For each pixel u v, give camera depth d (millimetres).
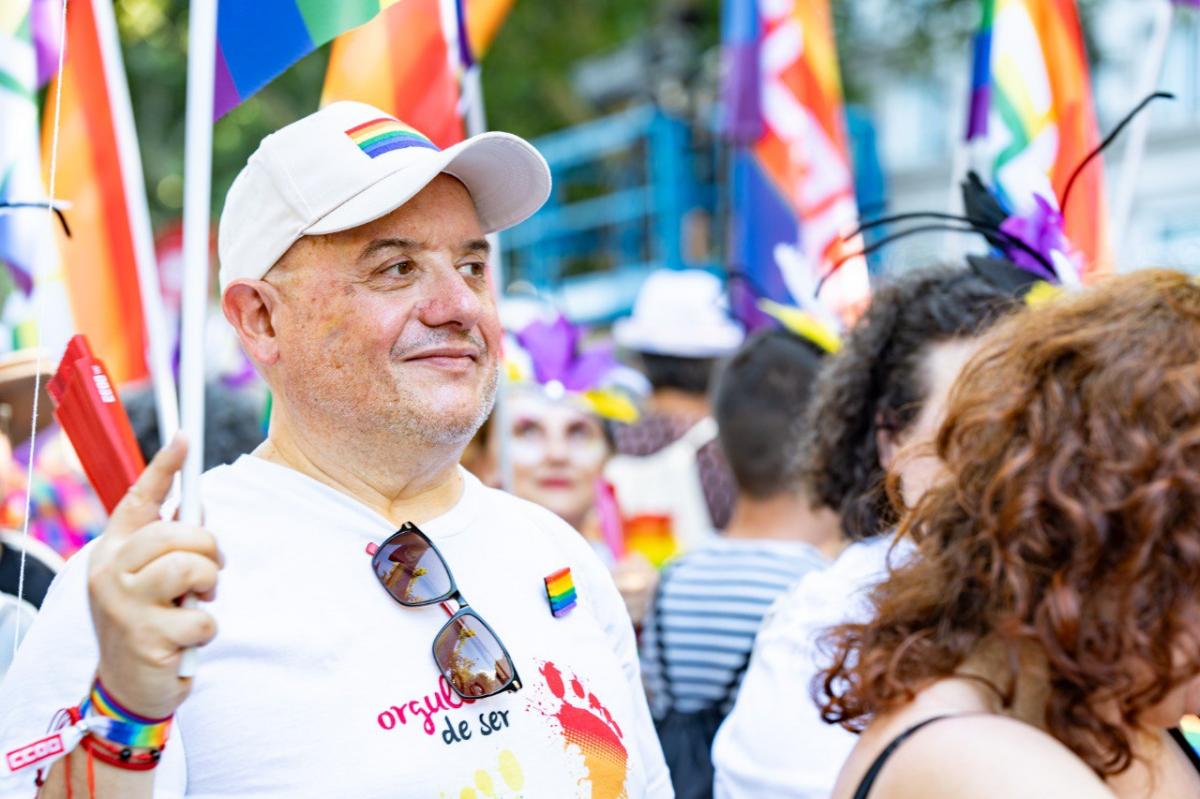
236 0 1750
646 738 1829
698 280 4445
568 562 1768
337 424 1566
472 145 1597
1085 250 2520
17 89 1977
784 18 3793
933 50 9312
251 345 1614
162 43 9453
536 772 1505
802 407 2527
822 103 3762
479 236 1654
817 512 2219
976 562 1188
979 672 1212
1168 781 1298
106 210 2082
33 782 1352
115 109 1881
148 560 1217
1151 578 1089
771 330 2717
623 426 4129
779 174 3820
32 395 2150
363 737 1440
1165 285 1209
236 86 1751
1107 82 7848
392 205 1520
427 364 1562
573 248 9180
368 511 1562
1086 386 1137
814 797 1774
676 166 8359
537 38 10547
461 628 1517
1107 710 1162
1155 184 7160
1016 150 2506
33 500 2676
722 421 2598
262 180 1593
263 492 1554
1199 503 1095
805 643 1854
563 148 9211
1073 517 1098
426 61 2174
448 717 1480
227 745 1426
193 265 1368
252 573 1498
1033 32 2535
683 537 4020
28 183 2008
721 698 2344
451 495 1677
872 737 1218
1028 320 1246
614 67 10117
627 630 1842
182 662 1230
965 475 1197
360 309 1544
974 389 1246
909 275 2086
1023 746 1115
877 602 1300
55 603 1445
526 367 3381
